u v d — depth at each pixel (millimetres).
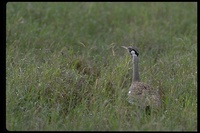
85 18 45656
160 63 34094
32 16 44469
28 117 26312
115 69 30641
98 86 28906
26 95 27734
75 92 28703
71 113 27156
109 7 48375
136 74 29469
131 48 29906
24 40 37969
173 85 30000
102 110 26500
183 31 43906
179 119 26109
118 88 28625
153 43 39875
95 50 38000
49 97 28188
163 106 27688
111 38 41500
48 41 38344
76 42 39750
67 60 32312
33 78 28766
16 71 29609
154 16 47062
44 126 25453
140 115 25875
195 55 36125
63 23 43906
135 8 48719
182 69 32719
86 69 32219
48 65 30750
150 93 27641
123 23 45750
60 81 28828
